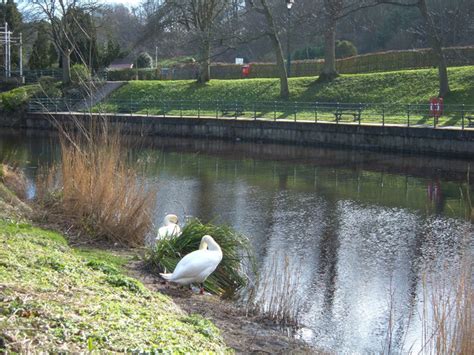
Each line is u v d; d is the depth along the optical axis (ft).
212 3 153.48
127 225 38.17
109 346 16.75
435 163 86.69
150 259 33.32
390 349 27.40
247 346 24.54
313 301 33.17
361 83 134.31
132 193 39.29
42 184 46.32
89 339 16.05
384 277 37.96
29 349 15.26
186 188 69.26
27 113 149.59
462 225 51.49
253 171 82.53
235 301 31.27
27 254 25.20
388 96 126.11
